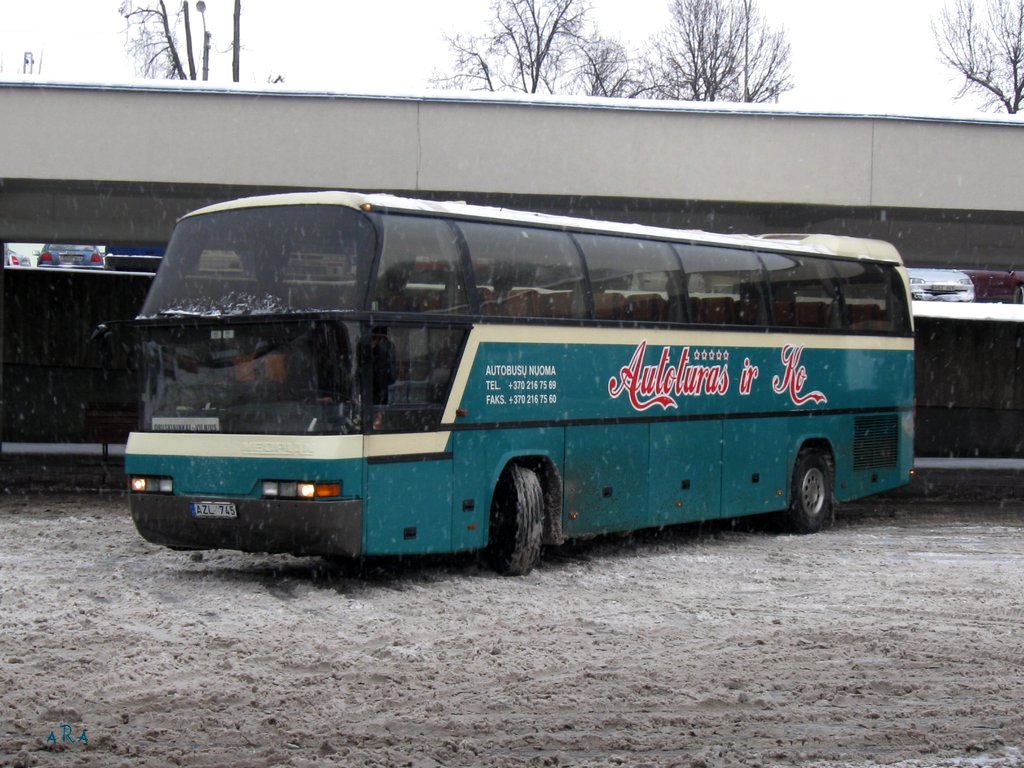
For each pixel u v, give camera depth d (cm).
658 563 1380
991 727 739
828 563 1400
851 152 2009
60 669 825
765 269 1642
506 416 1261
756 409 1609
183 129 1867
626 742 692
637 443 1423
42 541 1434
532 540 1272
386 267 1148
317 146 1886
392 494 1142
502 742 687
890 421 1873
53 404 2811
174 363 1188
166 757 641
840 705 782
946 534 1705
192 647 895
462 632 975
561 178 1942
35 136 1852
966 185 2036
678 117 1967
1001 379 3105
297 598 1111
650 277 1458
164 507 1174
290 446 1109
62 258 3700
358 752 657
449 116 1906
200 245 1209
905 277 1922
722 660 895
